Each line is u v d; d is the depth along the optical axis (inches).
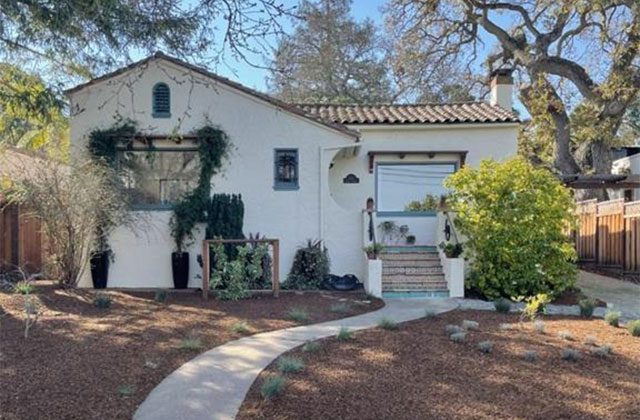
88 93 557.6
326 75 1332.4
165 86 565.3
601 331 364.2
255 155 574.2
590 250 774.5
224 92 570.6
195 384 253.9
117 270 559.5
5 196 550.9
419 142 650.2
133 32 304.3
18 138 477.4
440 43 1191.6
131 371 269.4
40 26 308.5
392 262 563.5
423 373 270.8
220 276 499.8
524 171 518.6
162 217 564.4
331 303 468.4
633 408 231.1
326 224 577.6
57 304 431.8
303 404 230.7
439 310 442.3
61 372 263.3
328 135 580.1
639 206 643.5
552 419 219.9
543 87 1057.5
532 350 310.2
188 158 575.2
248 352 306.0
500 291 506.3
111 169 529.3
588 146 1091.9
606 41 981.2
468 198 522.3
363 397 239.0
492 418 220.4
